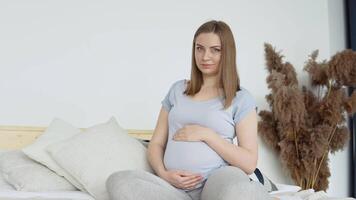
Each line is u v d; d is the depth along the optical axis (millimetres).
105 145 1828
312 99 2975
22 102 2479
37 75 2520
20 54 2494
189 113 1553
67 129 2135
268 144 3000
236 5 3053
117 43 2709
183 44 2869
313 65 2977
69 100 2574
